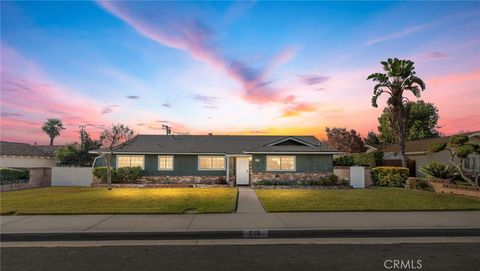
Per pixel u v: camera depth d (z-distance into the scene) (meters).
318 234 9.21
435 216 11.16
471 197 16.11
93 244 8.37
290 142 25.98
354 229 9.31
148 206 13.38
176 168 25.56
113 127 28.41
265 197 16.45
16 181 22.11
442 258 7.07
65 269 6.50
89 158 34.84
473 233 9.34
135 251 7.70
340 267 6.52
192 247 8.02
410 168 30.03
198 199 15.63
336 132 42.12
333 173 23.77
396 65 25.81
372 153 29.73
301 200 15.18
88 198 16.27
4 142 32.03
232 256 7.26
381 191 19.52
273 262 6.84
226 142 28.02
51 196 17.36
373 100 27.02
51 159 34.03
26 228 9.59
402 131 26.19
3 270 6.47
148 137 29.22
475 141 26.02
